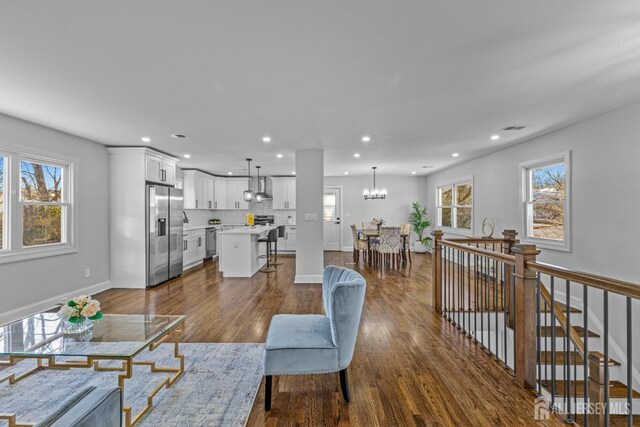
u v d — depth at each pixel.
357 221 9.38
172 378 2.35
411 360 2.67
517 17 1.75
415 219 8.77
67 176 4.29
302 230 5.38
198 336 3.17
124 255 5.04
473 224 6.48
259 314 3.81
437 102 3.09
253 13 1.71
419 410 2.02
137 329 2.33
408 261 7.58
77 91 2.77
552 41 1.99
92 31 1.87
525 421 1.92
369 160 6.56
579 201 3.80
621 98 2.98
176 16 1.73
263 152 5.59
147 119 3.61
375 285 5.23
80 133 4.20
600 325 3.54
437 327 3.40
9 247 3.53
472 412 2.00
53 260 4.02
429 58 2.22
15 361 2.52
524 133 4.29
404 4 1.65
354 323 2.09
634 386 3.17
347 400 2.11
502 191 5.46
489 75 2.49
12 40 1.95
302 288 5.04
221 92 2.82
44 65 2.29
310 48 2.09
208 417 1.94
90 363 1.93
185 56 2.18
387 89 2.76
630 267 3.19
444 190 8.29
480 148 5.32
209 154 5.77
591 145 3.62
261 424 1.89
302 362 2.02
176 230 5.84
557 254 4.18
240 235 5.95
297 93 2.86
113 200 5.03
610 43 2.01
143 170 5.03
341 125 3.89
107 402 1.03
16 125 3.55
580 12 1.70
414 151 5.58
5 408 2.02
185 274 6.18
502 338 3.79
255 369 2.53
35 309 3.77
